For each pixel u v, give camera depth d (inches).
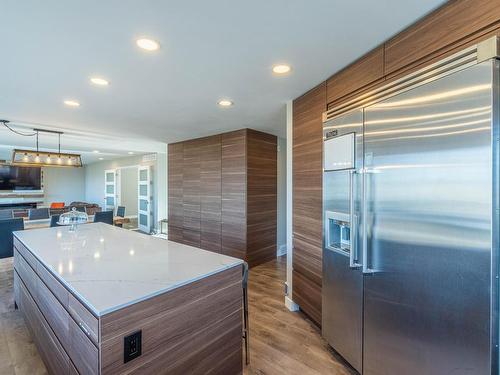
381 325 64.4
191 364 59.1
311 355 86.0
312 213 100.0
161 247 89.4
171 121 153.5
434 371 52.2
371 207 66.9
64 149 274.8
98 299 48.4
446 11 54.3
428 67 53.1
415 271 55.5
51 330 67.1
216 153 190.4
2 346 91.1
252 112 134.5
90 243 95.6
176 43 69.1
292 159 115.6
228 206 182.2
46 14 56.4
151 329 51.4
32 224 186.7
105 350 44.6
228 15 57.5
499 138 43.8
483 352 44.5
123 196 406.3
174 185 227.0
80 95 108.6
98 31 63.3
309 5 54.3
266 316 111.9
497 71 43.5
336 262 82.0
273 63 80.6
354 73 79.3
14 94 107.2
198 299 60.7
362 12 56.8
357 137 71.8
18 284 109.3
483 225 44.2
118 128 173.2
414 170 55.7
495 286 43.4
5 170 387.2
